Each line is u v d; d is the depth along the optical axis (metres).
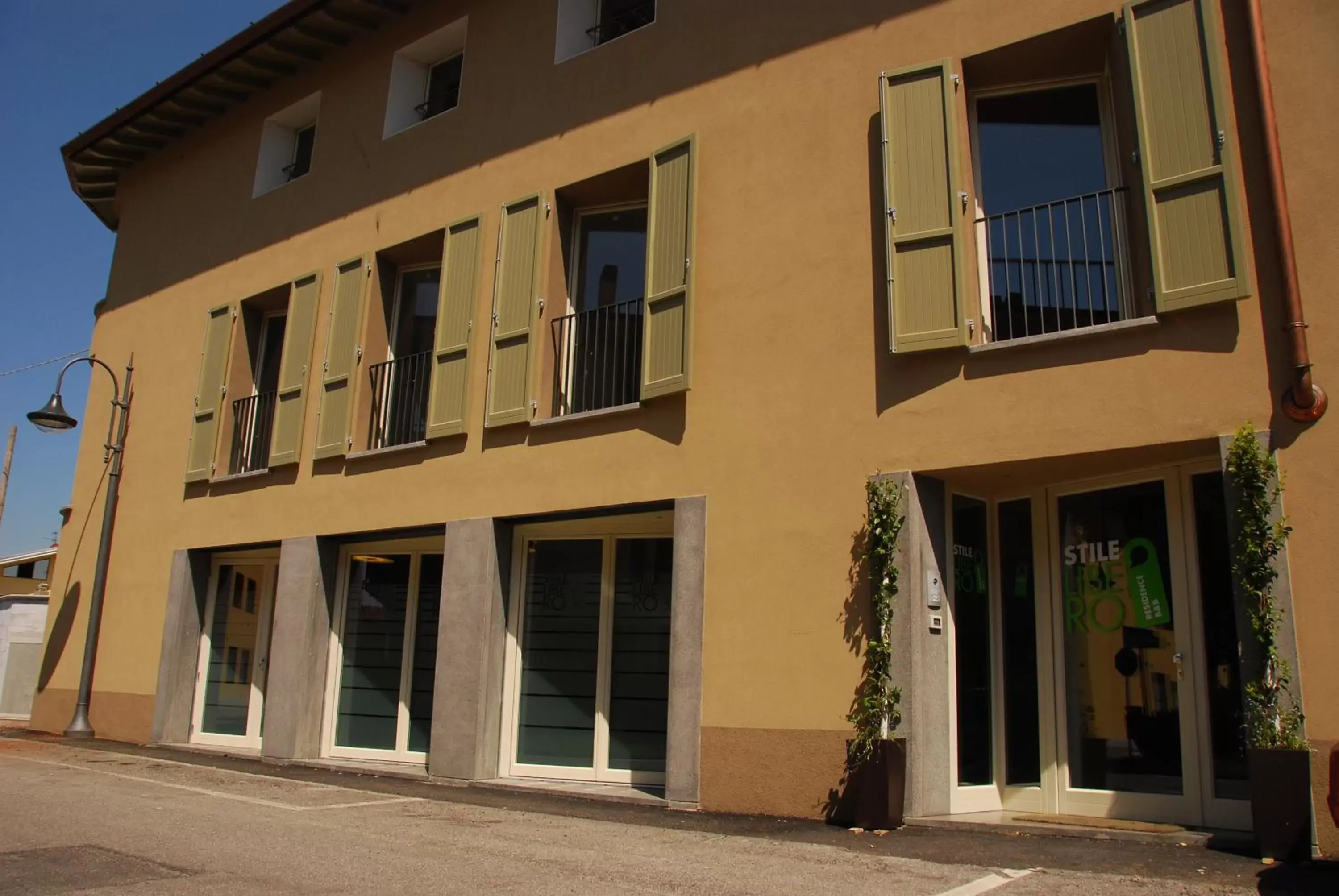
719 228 8.60
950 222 7.28
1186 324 6.32
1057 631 7.28
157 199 15.12
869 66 8.05
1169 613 6.68
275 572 12.22
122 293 15.29
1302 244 6.04
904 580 7.04
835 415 7.65
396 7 11.84
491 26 11.04
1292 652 5.62
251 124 13.78
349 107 12.41
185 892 4.96
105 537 13.79
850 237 7.86
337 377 11.40
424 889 5.04
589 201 10.04
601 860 5.76
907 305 7.33
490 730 9.27
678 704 7.95
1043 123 7.73
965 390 7.09
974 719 7.34
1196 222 6.29
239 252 13.39
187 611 12.68
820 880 5.22
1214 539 6.51
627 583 9.18
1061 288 7.28
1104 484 7.14
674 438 8.50
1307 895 4.72
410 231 11.23
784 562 7.67
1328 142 6.06
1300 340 5.87
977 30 7.56
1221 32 6.46
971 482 7.45
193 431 13.10
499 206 10.41
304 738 10.75
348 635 11.07
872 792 6.64
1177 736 6.55
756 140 8.56
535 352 9.59
